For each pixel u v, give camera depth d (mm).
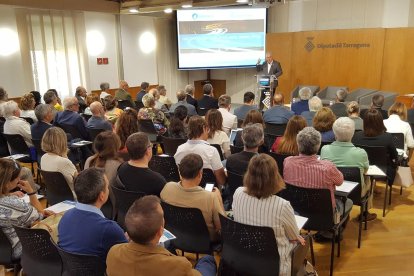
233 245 2020
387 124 4203
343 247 3234
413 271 2891
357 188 3018
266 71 8859
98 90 9492
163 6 7844
